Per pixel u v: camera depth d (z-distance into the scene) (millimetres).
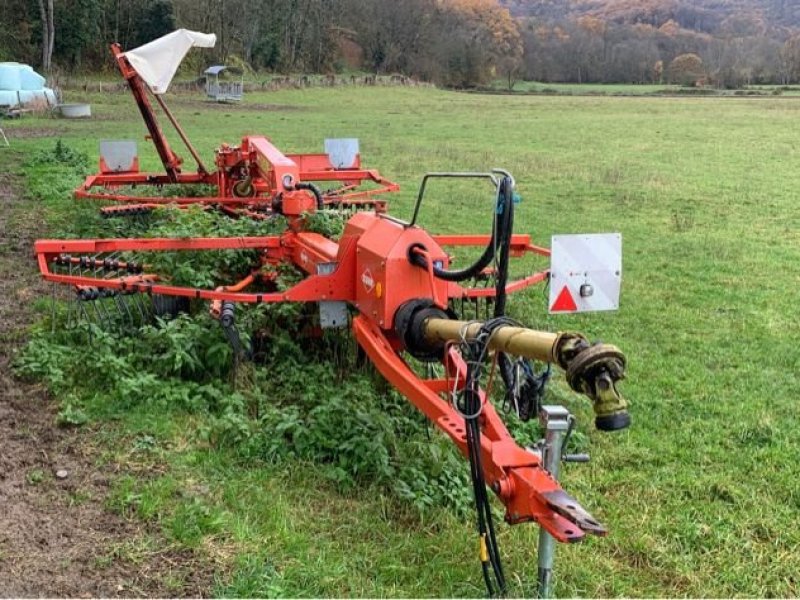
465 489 4738
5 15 52438
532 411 3955
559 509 3197
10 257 9320
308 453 4973
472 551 4230
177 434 5164
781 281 9930
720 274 10234
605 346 2912
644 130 33062
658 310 8648
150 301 6953
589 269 3697
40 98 31438
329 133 28281
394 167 19703
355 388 5742
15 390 5707
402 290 4863
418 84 74875
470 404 3715
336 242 6797
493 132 30984
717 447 5508
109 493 4465
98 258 8391
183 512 4258
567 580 4062
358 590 3803
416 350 4676
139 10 59031
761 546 4422
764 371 6922
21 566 3812
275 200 7512
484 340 3602
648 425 5855
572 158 22781
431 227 12617
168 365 5836
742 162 22375
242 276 7621
